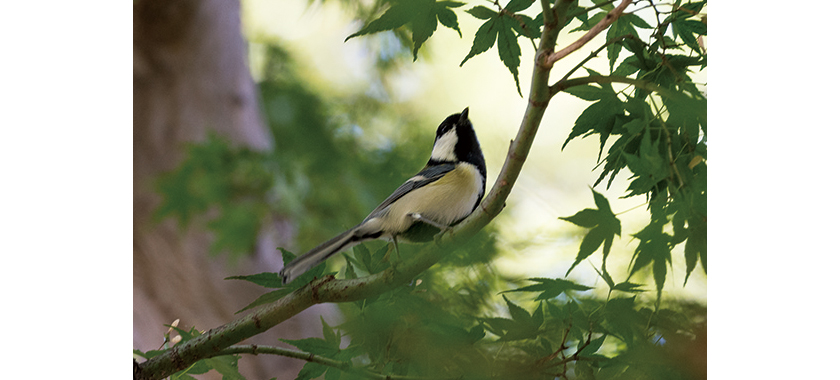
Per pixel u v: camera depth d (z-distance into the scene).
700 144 4.92
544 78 4.38
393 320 5.12
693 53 5.36
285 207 11.95
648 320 5.05
